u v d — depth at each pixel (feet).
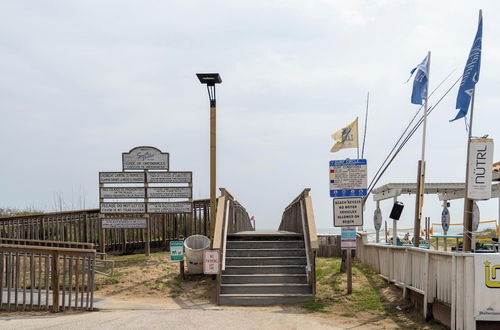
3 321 31.37
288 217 73.31
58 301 35.50
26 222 54.34
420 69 46.34
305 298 39.27
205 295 42.68
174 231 66.44
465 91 35.42
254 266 43.42
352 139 53.57
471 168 32.01
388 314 34.30
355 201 40.91
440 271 30.50
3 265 35.65
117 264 53.88
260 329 29.48
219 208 45.11
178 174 59.98
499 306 26.61
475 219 47.67
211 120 51.72
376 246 48.21
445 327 29.43
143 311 35.53
